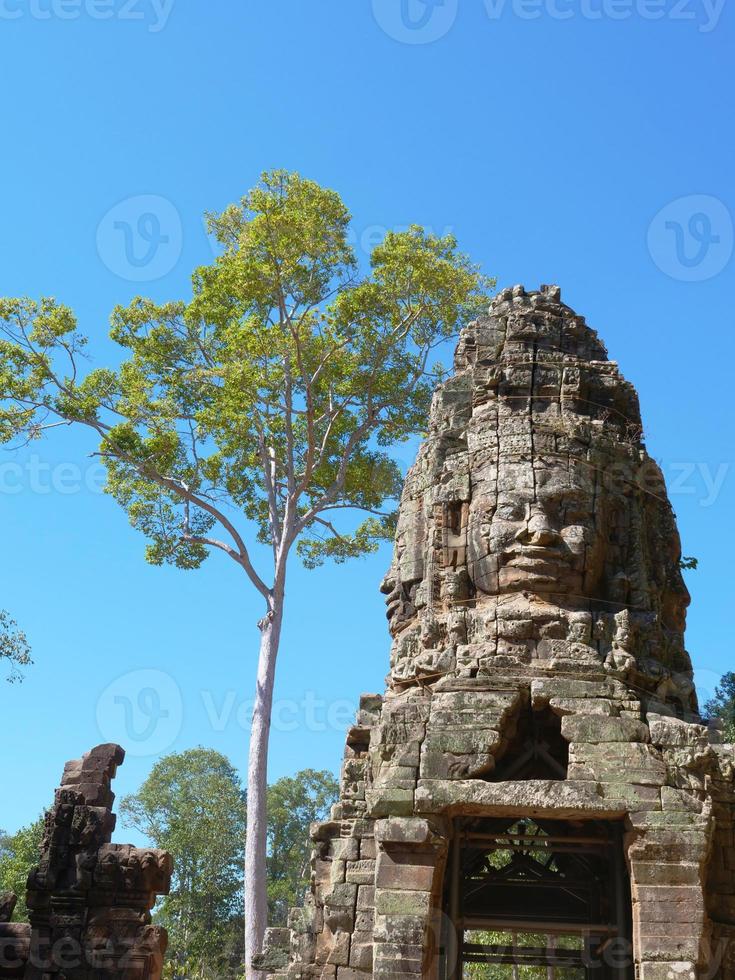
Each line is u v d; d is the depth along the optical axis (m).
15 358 34.03
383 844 20.30
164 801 62.72
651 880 19.52
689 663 24.72
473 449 25.02
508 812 20.52
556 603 23.20
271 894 63.50
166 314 36.12
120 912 24.92
